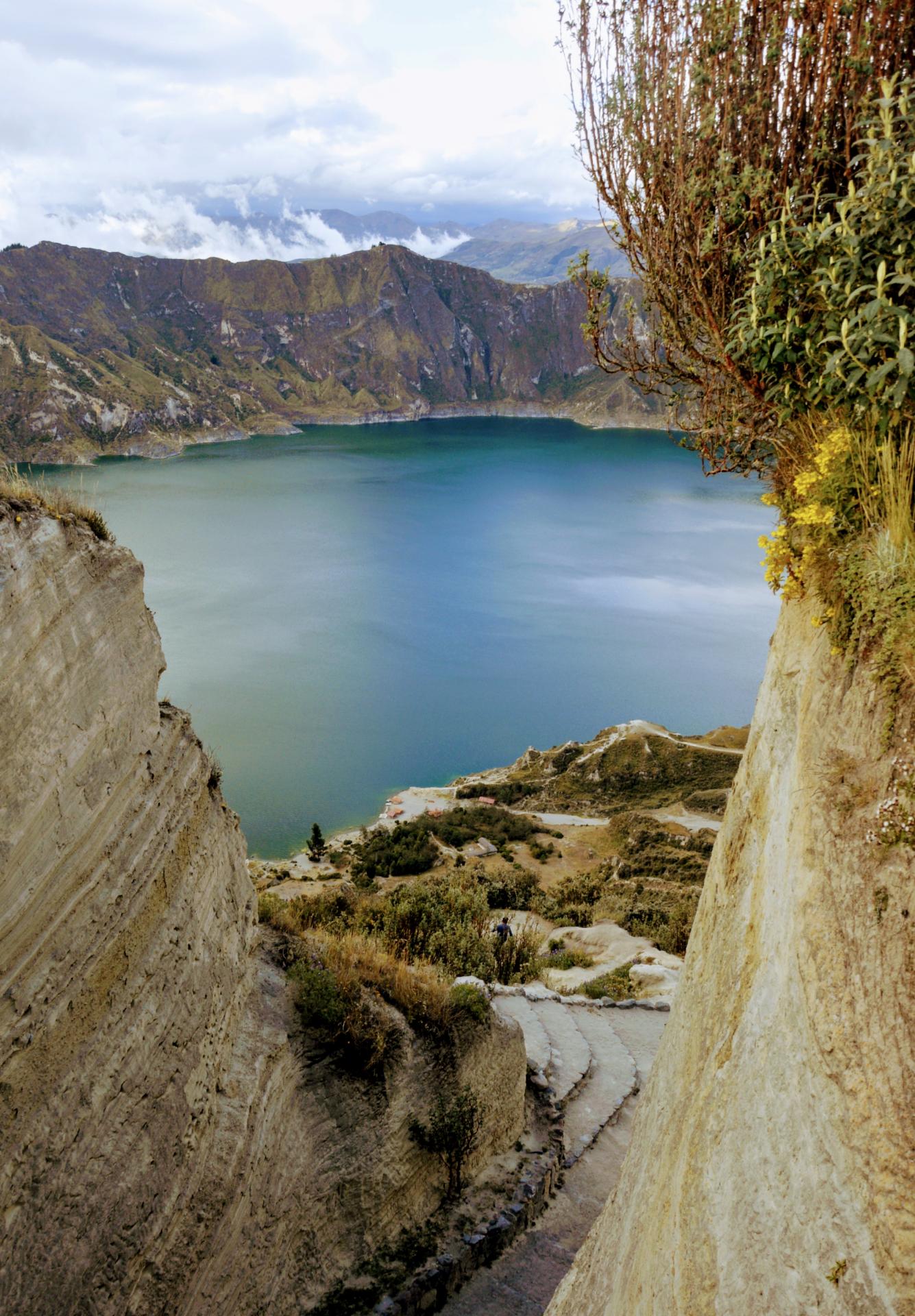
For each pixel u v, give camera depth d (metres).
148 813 7.70
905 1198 2.94
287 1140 9.69
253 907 10.44
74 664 6.47
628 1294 4.89
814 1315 3.14
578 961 26.89
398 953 20.67
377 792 89.56
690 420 5.46
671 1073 5.56
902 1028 3.16
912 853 3.33
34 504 6.36
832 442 4.36
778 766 4.74
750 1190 3.73
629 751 87.38
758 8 4.48
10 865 5.72
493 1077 13.22
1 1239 5.78
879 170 3.86
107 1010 6.95
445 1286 10.86
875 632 3.90
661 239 5.04
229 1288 8.29
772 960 4.17
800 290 4.30
